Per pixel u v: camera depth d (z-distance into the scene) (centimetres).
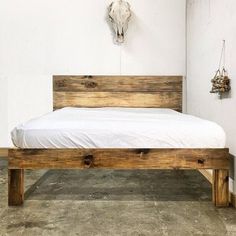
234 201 238
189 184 301
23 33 439
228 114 262
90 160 234
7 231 196
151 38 447
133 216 221
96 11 440
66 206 239
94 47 444
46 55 443
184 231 196
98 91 446
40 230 197
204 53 347
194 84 397
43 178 320
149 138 235
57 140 234
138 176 330
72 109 390
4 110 445
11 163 235
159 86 446
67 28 441
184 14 445
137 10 444
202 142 236
